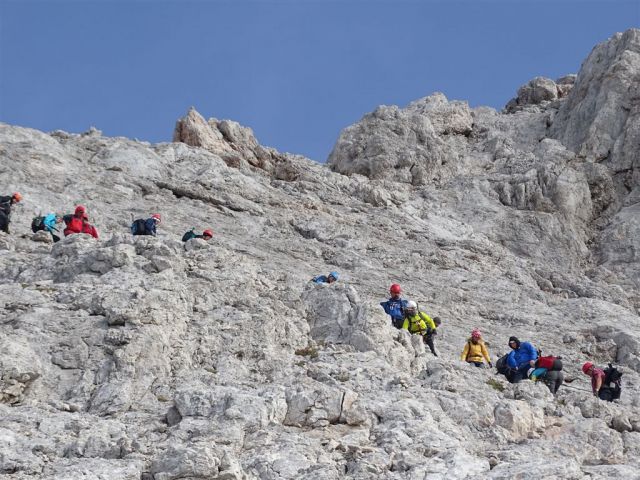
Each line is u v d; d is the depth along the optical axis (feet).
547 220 147.64
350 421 52.24
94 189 117.60
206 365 60.90
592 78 176.96
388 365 62.18
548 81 202.59
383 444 50.21
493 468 48.29
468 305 105.19
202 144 152.87
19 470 44.27
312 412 52.13
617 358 97.96
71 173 121.19
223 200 126.11
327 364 60.70
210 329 63.62
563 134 173.88
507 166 165.58
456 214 149.07
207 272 71.00
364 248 119.65
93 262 69.67
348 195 147.13
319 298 70.79
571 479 46.32
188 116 155.43
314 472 46.19
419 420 52.95
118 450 47.03
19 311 61.16
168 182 127.44
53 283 67.21
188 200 124.67
